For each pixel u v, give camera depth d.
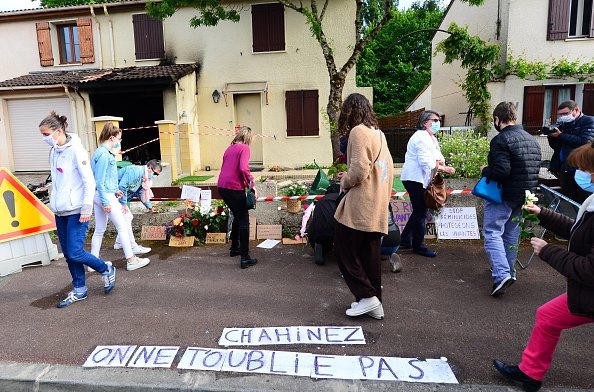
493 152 3.88
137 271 4.94
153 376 2.87
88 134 13.13
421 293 4.13
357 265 3.49
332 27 12.80
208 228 6.04
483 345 3.18
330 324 3.53
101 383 2.83
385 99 31.62
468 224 5.80
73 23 14.33
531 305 3.84
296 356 3.05
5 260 4.96
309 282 4.48
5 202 4.99
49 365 3.04
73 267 4.11
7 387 2.92
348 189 3.38
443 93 17.61
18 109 13.68
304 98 13.22
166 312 3.84
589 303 2.20
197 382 2.79
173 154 11.34
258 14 13.05
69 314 3.86
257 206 6.16
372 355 3.06
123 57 13.97
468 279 4.46
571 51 11.92
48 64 14.29
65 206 3.90
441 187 4.85
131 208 6.49
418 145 4.76
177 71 12.35
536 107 12.27
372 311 3.52
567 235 2.61
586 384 2.71
